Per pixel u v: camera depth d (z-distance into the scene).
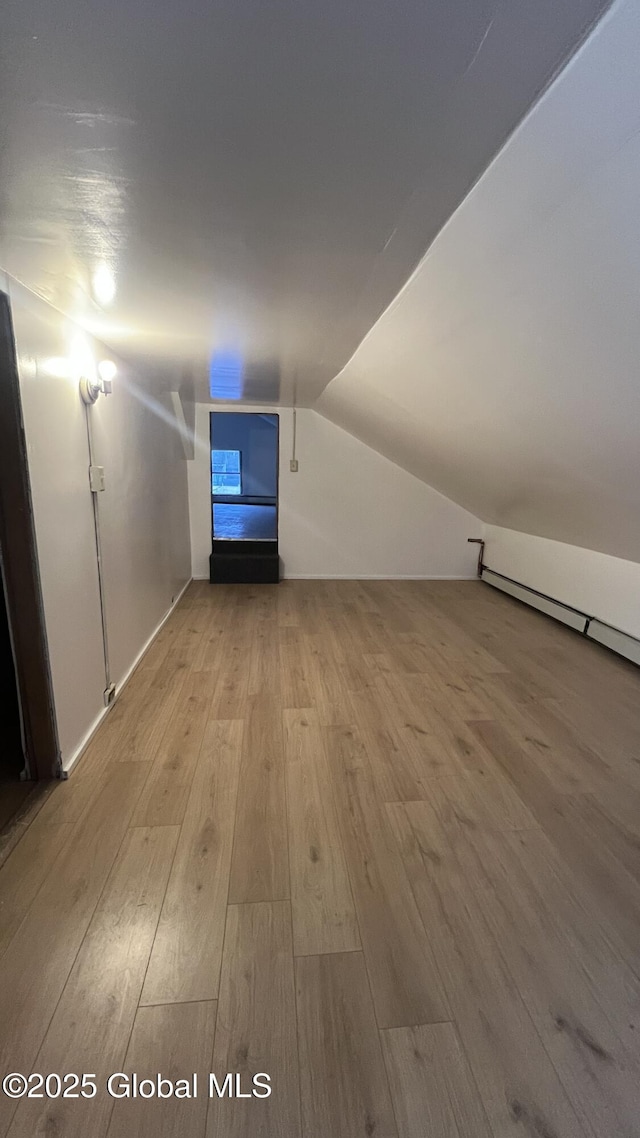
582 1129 0.94
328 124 0.80
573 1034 1.09
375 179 0.97
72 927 1.29
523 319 1.38
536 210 0.99
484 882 1.46
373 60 0.68
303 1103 0.97
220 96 0.74
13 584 1.67
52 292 1.62
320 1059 1.04
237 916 1.34
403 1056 1.04
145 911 1.34
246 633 3.48
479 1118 0.95
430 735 2.23
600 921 1.35
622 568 3.12
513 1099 0.98
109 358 2.36
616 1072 1.03
